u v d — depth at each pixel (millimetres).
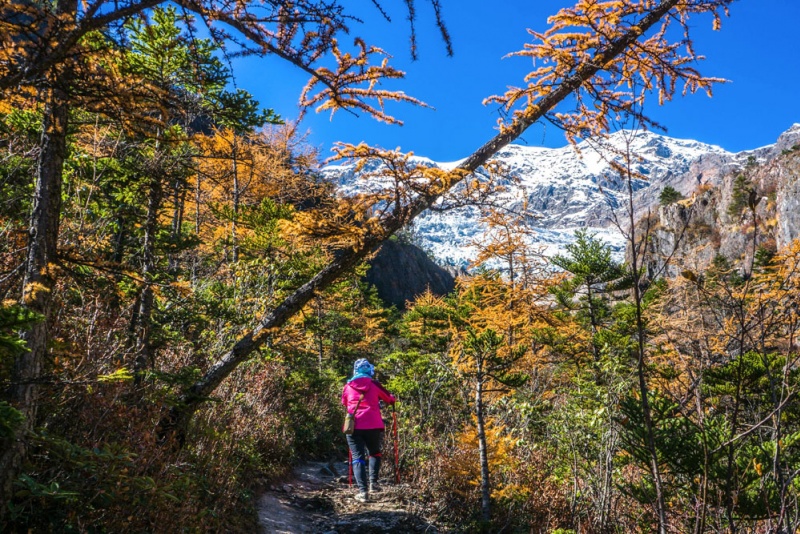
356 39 3184
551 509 5512
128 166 5617
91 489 3381
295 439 8969
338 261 5793
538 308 12383
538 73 5871
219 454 5426
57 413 3758
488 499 5594
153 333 6090
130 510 3531
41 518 3102
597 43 5738
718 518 2781
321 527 5410
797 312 2143
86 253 3857
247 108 4824
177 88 4340
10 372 3135
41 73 2699
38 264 3314
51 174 3410
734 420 2406
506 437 6258
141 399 4754
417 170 5172
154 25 4980
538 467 6172
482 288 13445
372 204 5332
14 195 4828
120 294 5094
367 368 6637
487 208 5855
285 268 8438
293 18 2523
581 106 5934
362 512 5805
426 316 16125
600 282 13664
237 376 7977
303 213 5457
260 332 5805
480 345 5914
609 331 11359
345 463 9391
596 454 5281
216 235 10984
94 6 2506
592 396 5098
